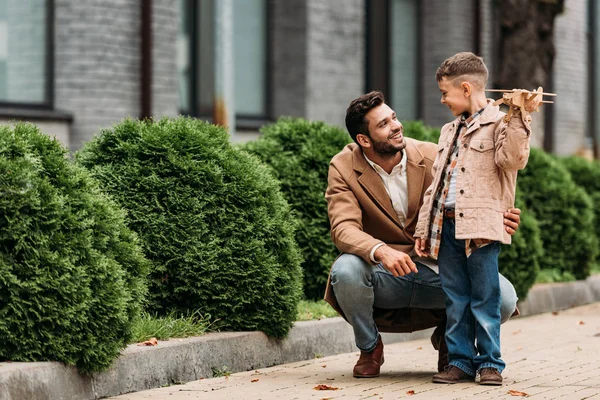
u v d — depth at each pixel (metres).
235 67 16.86
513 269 11.41
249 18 17.02
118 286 6.90
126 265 7.22
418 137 11.61
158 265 8.12
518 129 6.77
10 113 13.47
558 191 13.15
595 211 15.10
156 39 14.84
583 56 23.47
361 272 7.34
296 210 9.97
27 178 6.68
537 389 7.08
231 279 8.16
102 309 6.79
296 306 8.38
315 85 17.16
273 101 17.17
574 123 23.25
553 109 22.64
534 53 15.66
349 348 9.09
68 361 6.64
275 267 8.23
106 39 14.21
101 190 8.18
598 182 15.32
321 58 17.27
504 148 6.82
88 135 14.13
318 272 10.00
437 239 7.18
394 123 7.37
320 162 10.14
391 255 7.11
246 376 7.70
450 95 7.12
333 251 10.07
